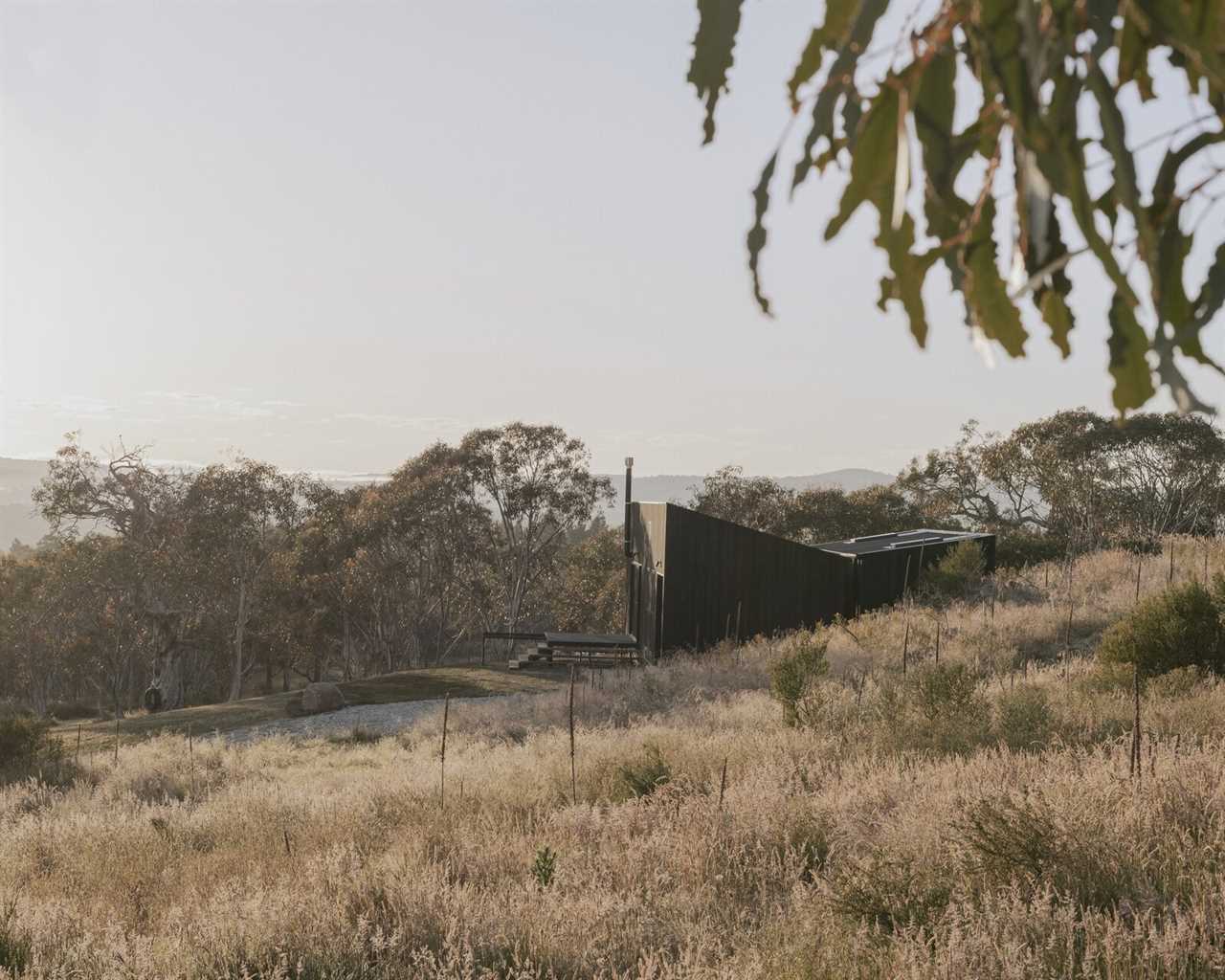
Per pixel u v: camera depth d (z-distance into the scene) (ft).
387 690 106.83
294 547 175.63
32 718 73.67
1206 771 22.45
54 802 46.44
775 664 53.11
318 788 46.60
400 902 20.29
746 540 108.37
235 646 171.83
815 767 32.86
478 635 189.47
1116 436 163.43
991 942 14.19
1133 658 43.16
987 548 116.57
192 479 175.32
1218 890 15.57
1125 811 20.03
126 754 69.05
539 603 200.64
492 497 176.55
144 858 30.19
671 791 30.19
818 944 15.66
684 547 106.83
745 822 24.70
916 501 200.75
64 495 168.45
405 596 175.94
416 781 41.32
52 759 61.67
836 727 40.96
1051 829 18.29
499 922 18.81
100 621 169.78
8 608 175.42
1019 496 181.37
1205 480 159.22
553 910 19.12
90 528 174.81
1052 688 43.68
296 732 85.76
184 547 169.48
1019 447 176.65
